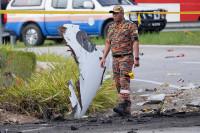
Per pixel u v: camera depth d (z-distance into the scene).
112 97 21.70
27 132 13.69
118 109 17.81
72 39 18.05
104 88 21.56
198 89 23.55
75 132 13.22
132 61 18.02
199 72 29.69
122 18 18.05
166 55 37.91
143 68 32.72
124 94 17.84
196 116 14.97
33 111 19.39
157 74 30.00
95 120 16.02
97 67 18.84
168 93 23.53
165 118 14.93
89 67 18.45
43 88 20.34
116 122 14.84
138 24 44.34
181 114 15.73
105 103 21.09
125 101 17.83
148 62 35.03
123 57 17.97
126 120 15.23
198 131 11.98
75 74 22.02
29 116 19.11
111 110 20.84
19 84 21.27
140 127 13.27
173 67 32.25
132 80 28.56
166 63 34.16
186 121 13.81
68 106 19.66
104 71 19.23
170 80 27.72
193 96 22.06
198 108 18.48
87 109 19.94
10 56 23.42
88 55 18.52
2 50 24.33
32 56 24.59
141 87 26.22
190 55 37.22
